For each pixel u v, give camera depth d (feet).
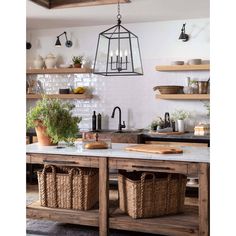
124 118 20.53
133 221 10.50
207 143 17.04
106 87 20.81
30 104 22.17
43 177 11.66
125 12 17.70
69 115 11.82
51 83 21.77
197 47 19.31
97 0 15.24
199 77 19.30
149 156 10.06
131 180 10.71
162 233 10.22
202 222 9.64
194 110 19.43
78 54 21.31
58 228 12.38
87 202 11.34
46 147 11.90
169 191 11.00
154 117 20.03
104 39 20.75
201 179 9.60
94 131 19.40
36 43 22.02
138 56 20.22
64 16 18.53
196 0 15.57
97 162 10.65
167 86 18.63
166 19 19.42
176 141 17.57
